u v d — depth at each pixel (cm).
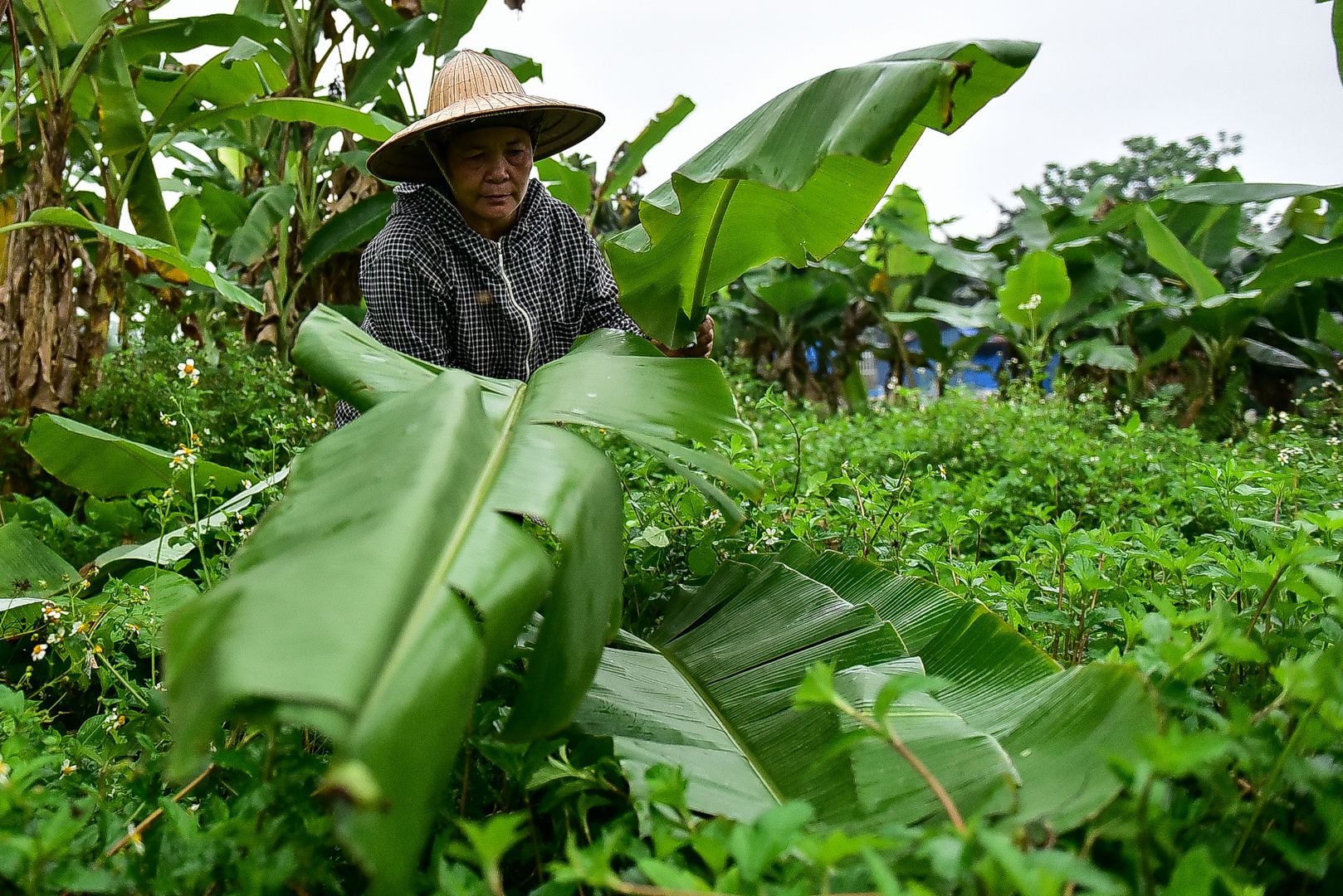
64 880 124
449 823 167
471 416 170
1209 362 969
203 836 133
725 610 254
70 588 294
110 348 653
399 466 144
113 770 190
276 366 563
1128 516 380
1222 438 840
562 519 156
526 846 169
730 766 179
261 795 139
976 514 310
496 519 144
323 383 224
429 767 103
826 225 274
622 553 180
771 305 1096
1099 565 257
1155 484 430
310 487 151
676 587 282
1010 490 437
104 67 536
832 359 1223
